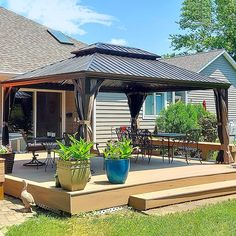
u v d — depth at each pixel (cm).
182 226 421
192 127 1160
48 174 632
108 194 500
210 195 589
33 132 1056
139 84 886
